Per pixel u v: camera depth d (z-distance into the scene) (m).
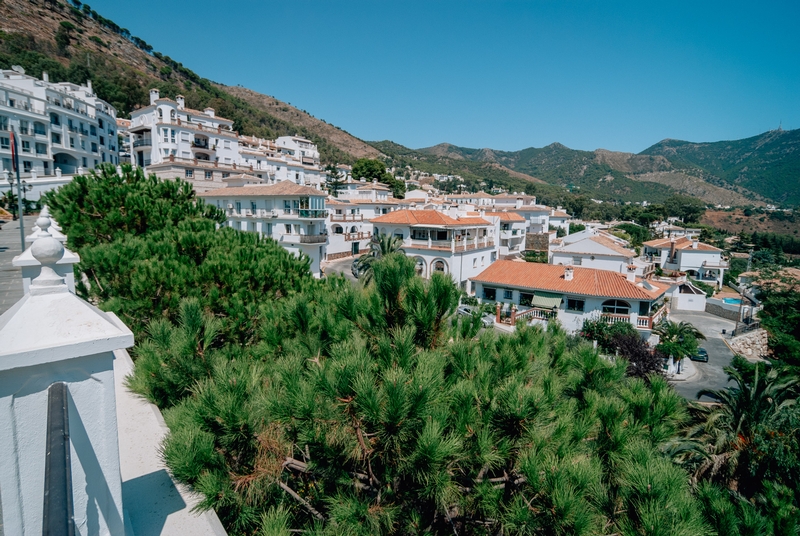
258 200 46.38
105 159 67.56
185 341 5.38
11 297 14.66
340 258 56.34
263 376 5.43
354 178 102.06
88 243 11.60
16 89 51.75
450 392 4.95
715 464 14.49
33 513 2.29
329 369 4.64
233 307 8.40
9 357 1.98
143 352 5.70
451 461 4.48
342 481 4.72
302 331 5.96
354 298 5.93
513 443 4.81
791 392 18.34
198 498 3.99
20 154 51.50
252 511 4.28
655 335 30.75
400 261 5.92
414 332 5.27
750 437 15.35
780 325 41.66
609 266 45.62
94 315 2.43
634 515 4.14
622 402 5.94
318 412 4.20
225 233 12.30
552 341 7.49
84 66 92.81
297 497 5.27
